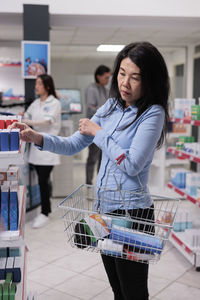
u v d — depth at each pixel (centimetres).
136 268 158
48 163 413
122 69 149
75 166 848
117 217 136
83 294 267
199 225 364
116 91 167
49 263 319
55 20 489
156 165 543
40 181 423
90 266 315
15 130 139
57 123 426
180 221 351
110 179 160
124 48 154
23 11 432
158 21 505
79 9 460
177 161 544
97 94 569
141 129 149
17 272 176
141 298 164
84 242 146
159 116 150
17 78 643
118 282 181
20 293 164
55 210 482
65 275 297
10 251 197
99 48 812
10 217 143
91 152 555
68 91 686
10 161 130
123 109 166
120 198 157
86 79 885
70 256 335
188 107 382
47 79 416
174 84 854
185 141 389
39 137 168
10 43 755
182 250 333
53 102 418
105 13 465
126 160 145
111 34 682
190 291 273
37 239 377
